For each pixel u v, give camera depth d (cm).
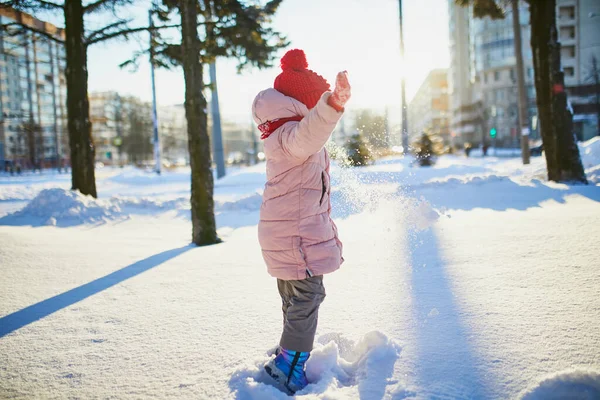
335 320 267
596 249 384
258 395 189
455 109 8006
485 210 702
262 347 239
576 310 254
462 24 7475
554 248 399
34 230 726
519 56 1598
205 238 608
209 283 374
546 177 1012
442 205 758
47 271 434
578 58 5791
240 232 721
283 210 202
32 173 4303
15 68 6956
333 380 202
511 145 6056
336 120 175
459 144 7675
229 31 995
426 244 461
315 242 200
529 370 193
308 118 180
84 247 559
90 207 898
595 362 195
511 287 303
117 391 200
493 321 247
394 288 322
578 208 652
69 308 321
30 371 223
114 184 2445
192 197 616
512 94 6047
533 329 232
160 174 2895
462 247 434
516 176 1137
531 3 958
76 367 226
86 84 1014
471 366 200
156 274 416
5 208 1226
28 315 308
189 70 612
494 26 6297
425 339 231
